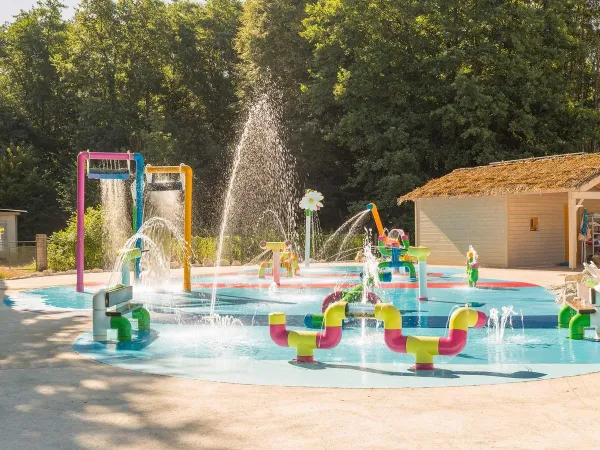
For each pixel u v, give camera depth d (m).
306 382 7.20
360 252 30.73
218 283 20.44
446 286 18.69
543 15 41.44
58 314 13.23
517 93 40.94
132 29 57.12
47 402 6.37
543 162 28.09
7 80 64.94
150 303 15.03
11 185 52.31
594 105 49.41
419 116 42.22
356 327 11.31
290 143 47.91
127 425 5.61
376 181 44.53
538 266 26.56
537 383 7.12
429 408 6.09
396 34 43.97
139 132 52.69
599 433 5.32
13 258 30.42
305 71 48.38
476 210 27.39
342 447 5.01
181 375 7.57
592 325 10.05
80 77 57.69
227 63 58.84
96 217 28.66
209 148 53.66
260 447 5.03
